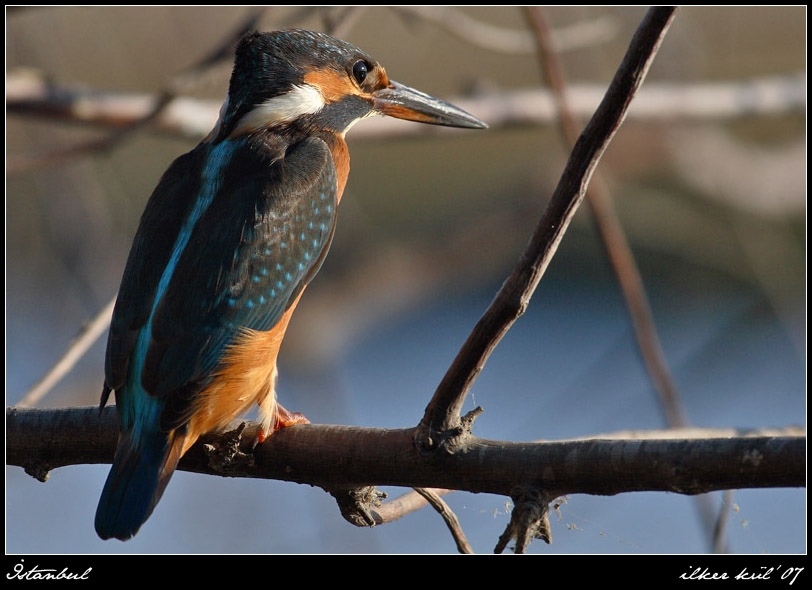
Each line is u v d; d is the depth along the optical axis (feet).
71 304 35.76
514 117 35.81
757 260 39.78
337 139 25.76
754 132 56.49
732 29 42.14
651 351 27.84
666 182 45.62
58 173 34.32
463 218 46.98
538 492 16.74
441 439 17.37
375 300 44.75
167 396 19.69
